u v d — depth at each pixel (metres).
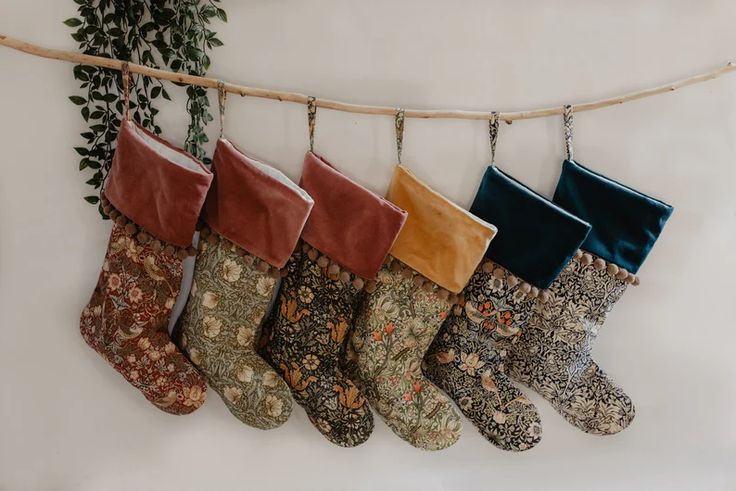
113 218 1.20
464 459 1.62
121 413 1.46
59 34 1.22
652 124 1.47
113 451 1.48
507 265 1.29
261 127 1.34
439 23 1.33
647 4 1.38
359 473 1.58
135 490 1.51
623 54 1.41
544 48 1.38
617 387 1.47
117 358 1.25
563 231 1.23
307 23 1.30
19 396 1.40
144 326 1.25
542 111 1.34
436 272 1.28
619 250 1.34
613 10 1.38
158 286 1.24
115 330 1.24
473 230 1.22
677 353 1.65
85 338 1.31
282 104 1.33
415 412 1.36
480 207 1.33
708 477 1.72
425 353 1.46
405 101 1.37
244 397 1.28
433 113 1.30
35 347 1.38
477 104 1.40
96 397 1.44
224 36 1.28
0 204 1.29
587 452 1.67
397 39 1.33
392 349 1.35
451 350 1.39
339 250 1.25
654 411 1.68
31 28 1.21
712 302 1.62
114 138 1.26
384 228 1.20
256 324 1.31
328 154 1.38
